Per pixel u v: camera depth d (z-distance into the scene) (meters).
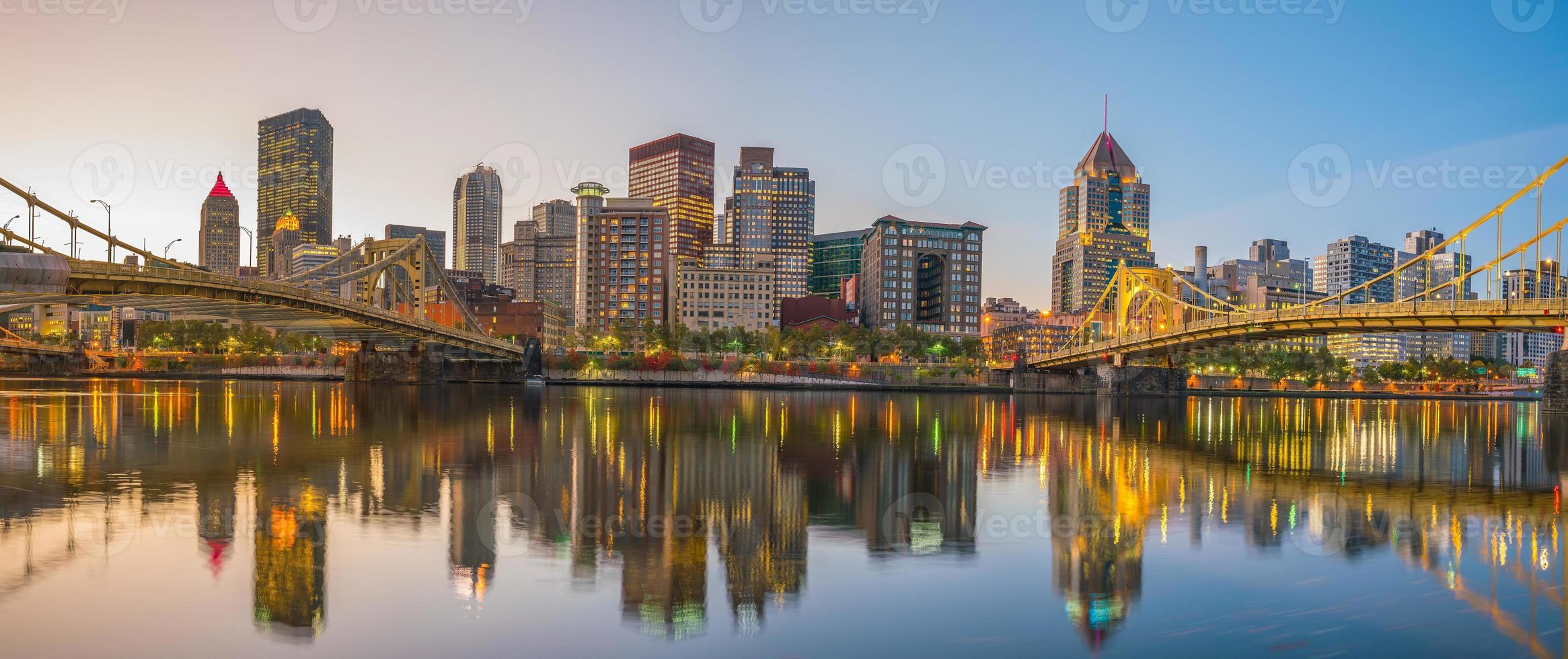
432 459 45.78
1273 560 25.55
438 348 173.12
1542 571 24.55
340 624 19.23
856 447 57.03
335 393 125.88
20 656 17.34
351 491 35.25
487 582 22.27
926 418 92.94
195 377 198.50
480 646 18.19
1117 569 24.39
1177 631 19.56
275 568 23.19
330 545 25.72
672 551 25.80
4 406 82.50
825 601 21.25
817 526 29.77
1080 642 18.89
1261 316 116.94
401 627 19.14
